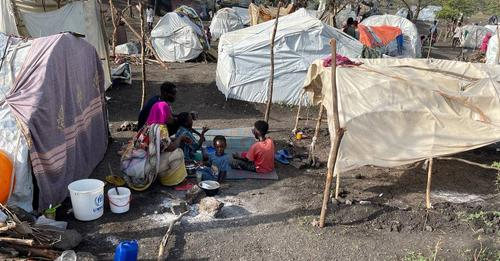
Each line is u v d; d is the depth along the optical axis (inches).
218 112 442.6
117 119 396.5
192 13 754.2
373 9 1322.6
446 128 256.2
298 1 774.5
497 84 287.0
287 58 458.9
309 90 335.9
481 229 225.9
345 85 269.1
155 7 1157.1
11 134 208.1
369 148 245.6
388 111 254.5
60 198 229.8
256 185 270.5
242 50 458.9
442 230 226.7
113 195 224.5
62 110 231.5
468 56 913.5
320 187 271.0
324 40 462.0
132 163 249.9
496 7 1150.3
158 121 278.2
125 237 206.8
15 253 173.3
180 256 195.9
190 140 290.7
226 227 220.7
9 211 187.6
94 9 455.8
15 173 207.0
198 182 263.4
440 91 270.5
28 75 216.8
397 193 267.4
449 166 310.3
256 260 196.1
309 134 376.8
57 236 187.5
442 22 1552.7
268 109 381.1
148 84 530.9
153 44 702.5
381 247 209.8
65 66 238.8
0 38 231.9
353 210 239.6
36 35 425.4
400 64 331.0
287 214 235.6
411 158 248.1
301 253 202.5
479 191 275.1
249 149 304.3
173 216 227.3
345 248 207.8
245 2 1489.9
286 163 305.6
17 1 414.0
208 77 582.9
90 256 180.9
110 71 489.4
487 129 257.0
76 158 252.5
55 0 423.8
